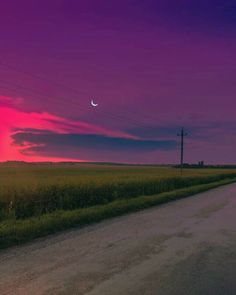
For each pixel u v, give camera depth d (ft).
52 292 20.22
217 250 30.71
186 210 60.13
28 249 30.71
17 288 20.85
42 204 57.41
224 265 25.98
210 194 97.40
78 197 66.18
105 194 73.92
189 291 20.54
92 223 45.55
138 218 50.31
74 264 25.98
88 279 22.56
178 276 23.29
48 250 30.35
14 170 231.09
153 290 20.66
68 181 75.00
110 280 22.38
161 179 109.81
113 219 49.21
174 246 32.09
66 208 61.72
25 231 37.22
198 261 27.04
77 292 20.24
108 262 26.55
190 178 140.15
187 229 40.98
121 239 35.09
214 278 22.93
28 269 24.66
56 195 61.87
